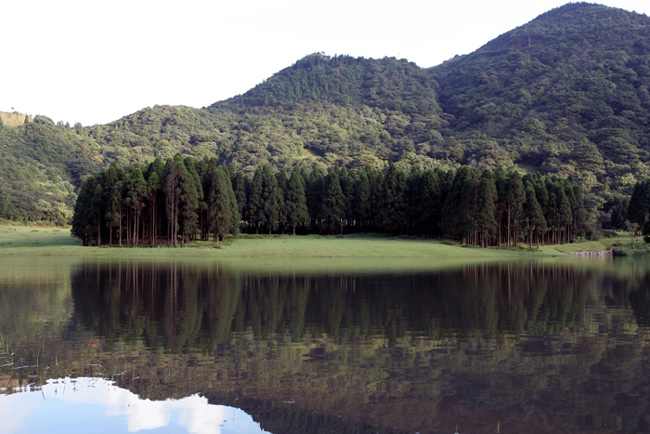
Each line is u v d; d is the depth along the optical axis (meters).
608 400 12.44
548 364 15.41
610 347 17.52
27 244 73.94
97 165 185.25
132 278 37.78
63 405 12.10
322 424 10.94
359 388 13.14
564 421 11.18
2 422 11.22
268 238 88.12
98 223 71.12
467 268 51.00
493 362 15.57
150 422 11.15
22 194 124.38
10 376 14.09
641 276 43.91
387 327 20.73
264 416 11.40
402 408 11.84
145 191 70.44
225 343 17.73
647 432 10.62
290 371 14.55
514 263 60.19
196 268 46.84
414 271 46.06
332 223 98.50
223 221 75.44
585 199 130.88
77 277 37.94
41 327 20.09
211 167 82.75
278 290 31.73
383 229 96.94
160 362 15.39
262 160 194.25
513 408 11.88
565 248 88.69
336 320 22.14
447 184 93.88
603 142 180.50
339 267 49.34
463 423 11.03
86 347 17.03
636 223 95.25
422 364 15.32
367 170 118.38
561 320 22.52
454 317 23.09
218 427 10.81
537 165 181.88
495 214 81.50
